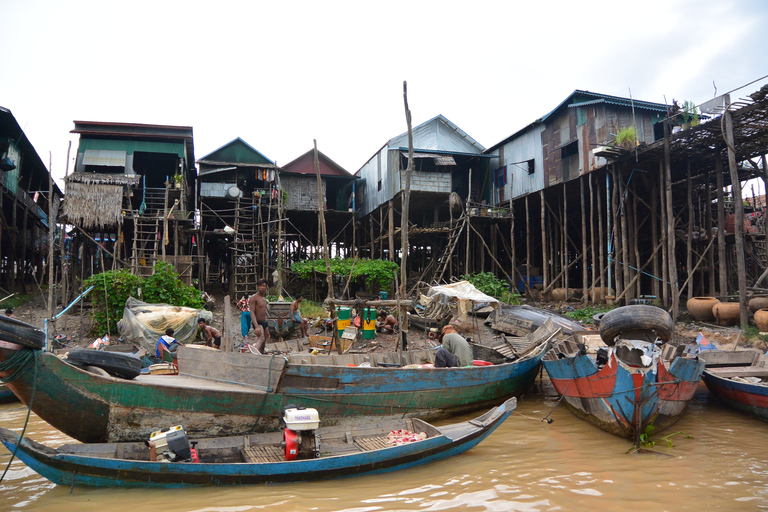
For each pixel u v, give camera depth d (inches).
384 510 188.4
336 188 1188.5
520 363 366.0
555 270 943.7
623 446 272.8
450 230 938.1
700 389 429.4
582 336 463.5
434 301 687.7
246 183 1021.2
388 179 1008.9
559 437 289.6
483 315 732.7
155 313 495.5
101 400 219.3
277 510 185.9
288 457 214.5
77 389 214.5
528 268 912.9
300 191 1124.5
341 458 211.3
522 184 952.9
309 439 221.5
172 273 584.1
